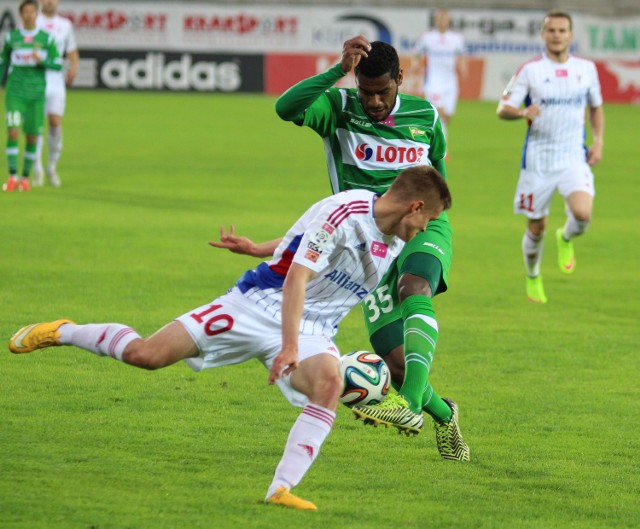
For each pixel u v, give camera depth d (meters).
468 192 45.97
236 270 28.22
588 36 92.94
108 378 18.16
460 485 13.65
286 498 12.30
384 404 12.80
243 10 91.25
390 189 12.58
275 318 12.77
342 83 88.00
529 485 13.77
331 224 12.26
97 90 91.19
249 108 81.38
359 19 92.12
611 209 42.97
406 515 12.33
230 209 38.31
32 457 13.77
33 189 41.47
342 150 16.25
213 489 12.86
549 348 21.73
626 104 93.44
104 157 52.56
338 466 14.28
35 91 40.28
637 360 20.97
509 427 16.50
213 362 13.05
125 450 14.33
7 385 17.38
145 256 29.52
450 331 23.03
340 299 12.93
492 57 93.75
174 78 91.56
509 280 29.20
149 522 11.58
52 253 29.30
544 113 26.81
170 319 22.42
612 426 16.64
